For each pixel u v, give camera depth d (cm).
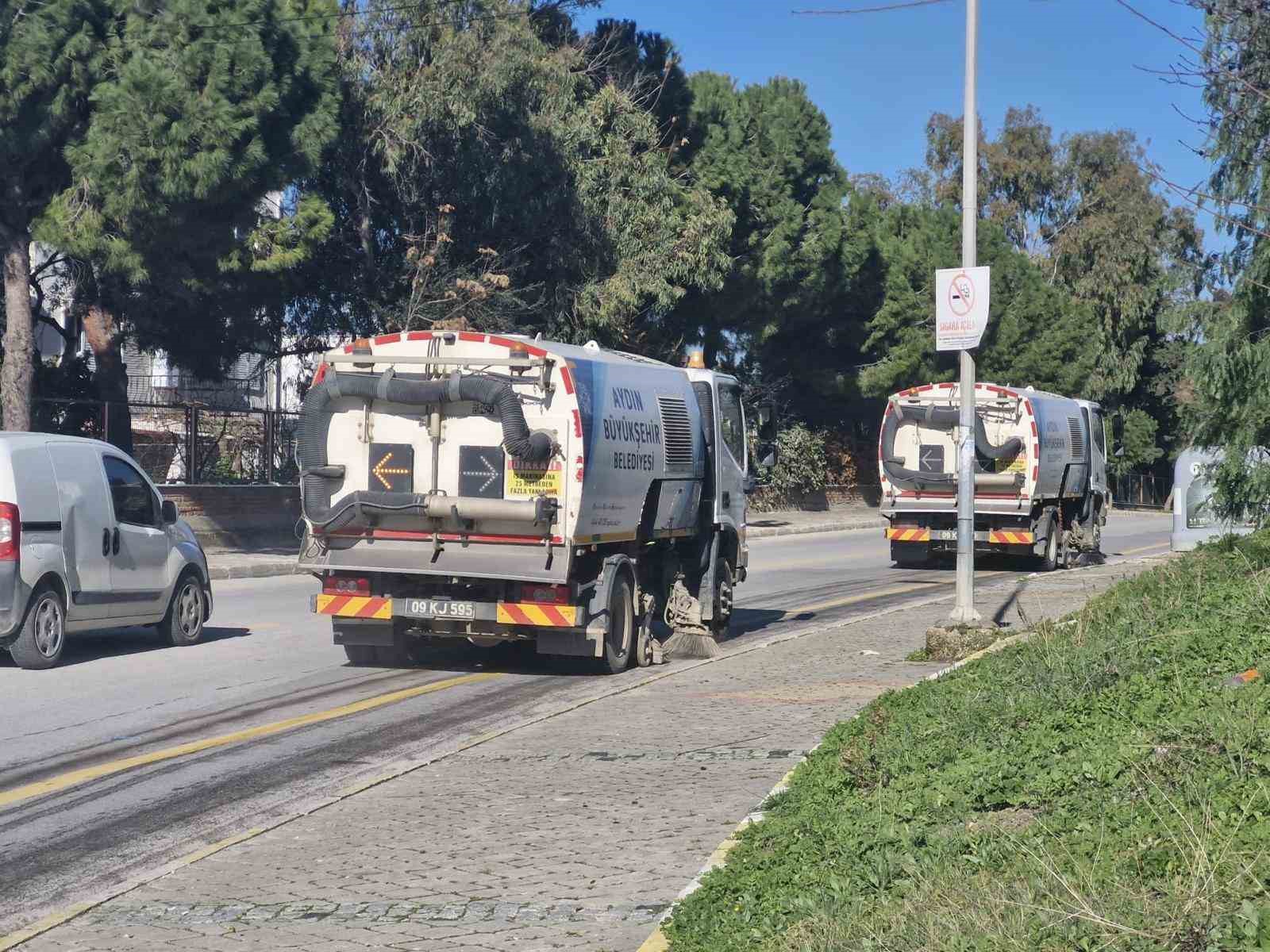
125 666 1337
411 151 3008
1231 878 492
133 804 820
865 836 607
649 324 3800
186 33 2183
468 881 650
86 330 2953
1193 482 2609
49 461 1317
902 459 2659
